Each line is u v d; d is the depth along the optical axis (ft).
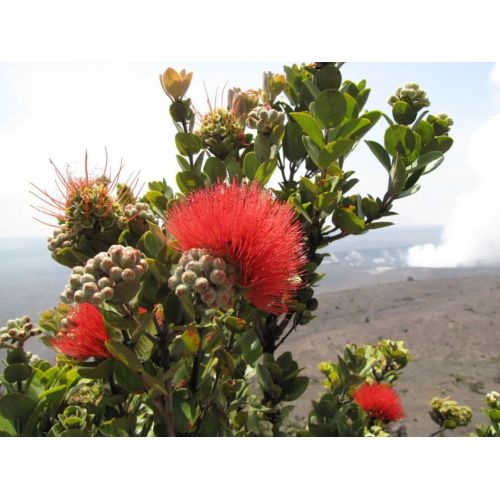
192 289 2.86
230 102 5.26
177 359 3.24
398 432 9.54
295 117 4.73
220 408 4.22
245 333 5.13
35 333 3.84
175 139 4.66
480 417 13.52
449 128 5.76
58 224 3.68
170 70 4.63
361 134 5.15
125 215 3.66
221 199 3.24
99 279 2.73
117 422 3.71
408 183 5.50
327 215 5.16
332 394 6.58
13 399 3.71
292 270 3.35
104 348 3.27
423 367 19.92
